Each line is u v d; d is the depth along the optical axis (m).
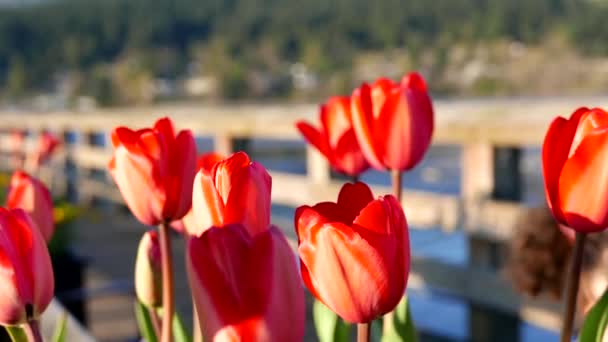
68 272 4.24
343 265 0.69
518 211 3.29
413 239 5.52
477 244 3.57
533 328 4.27
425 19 73.56
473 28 65.81
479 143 3.53
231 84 61.44
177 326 1.14
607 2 59.66
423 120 1.14
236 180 0.70
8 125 12.15
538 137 3.19
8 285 0.79
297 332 0.63
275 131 5.09
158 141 0.96
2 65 63.97
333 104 1.27
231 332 0.61
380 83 1.20
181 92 63.03
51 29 67.50
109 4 74.88
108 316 4.38
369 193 0.80
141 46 73.31
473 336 3.65
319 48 70.56
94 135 9.48
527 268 2.11
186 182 0.98
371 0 77.94
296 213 0.73
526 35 63.16
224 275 0.61
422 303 4.94
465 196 3.63
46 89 62.88
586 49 54.53
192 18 80.69
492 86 51.94
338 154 1.25
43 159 4.87
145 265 1.09
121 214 7.77
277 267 0.61
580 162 0.80
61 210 4.19
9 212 0.80
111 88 59.47
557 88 47.06
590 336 0.89
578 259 0.84
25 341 0.93
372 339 1.26
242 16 80.81
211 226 0.66
